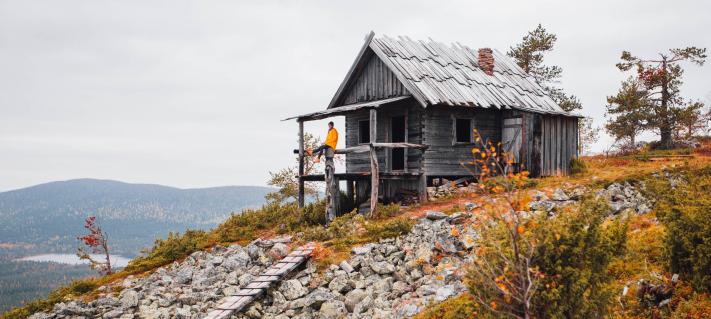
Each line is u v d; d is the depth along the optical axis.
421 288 11.45
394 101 18.75
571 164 22.47
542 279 6.76
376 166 17.27
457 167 20.56
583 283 6.67
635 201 15.68
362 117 22.36
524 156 20.89
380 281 12.26
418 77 20.16
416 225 14.78
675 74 32.09
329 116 20.14
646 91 32.94
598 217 7.12
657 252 9.61
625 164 24.08
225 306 12.04
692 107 30.98
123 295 13.91
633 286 8.76
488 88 22.19
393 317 10.65
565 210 7.62
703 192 9.25
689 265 8.23
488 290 7.18
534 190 17.62
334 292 12.23
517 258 6.38
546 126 21.61
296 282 12.84
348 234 15.45
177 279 14.80
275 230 18.19
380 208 17.55
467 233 13.12
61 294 14.96
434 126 20.05
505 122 21.70
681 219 8.31
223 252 16.41
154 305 13.27
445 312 9.74
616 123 33.28
